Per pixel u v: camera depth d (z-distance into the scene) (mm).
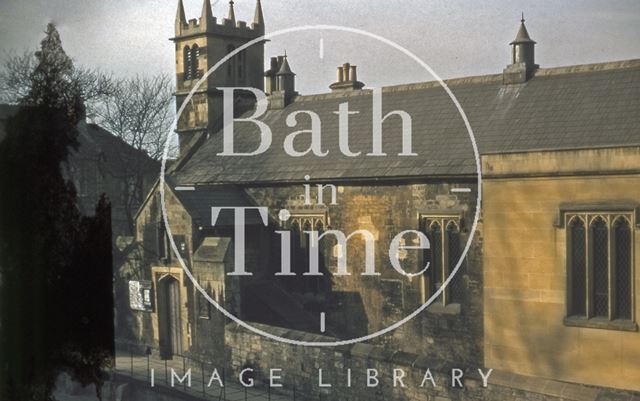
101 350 14211
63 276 14242
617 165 11516
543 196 12055
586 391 11070
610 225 11586
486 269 12500
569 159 11898
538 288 12055
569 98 13492
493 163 12500
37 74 14500
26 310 14148
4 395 14039
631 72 13195
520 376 11852
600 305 11641
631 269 11422
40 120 14453
